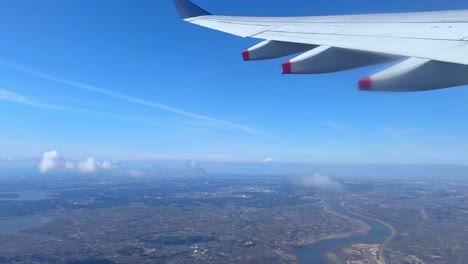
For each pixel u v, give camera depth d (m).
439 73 6.65
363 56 9.38
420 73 6.69
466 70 6.53
